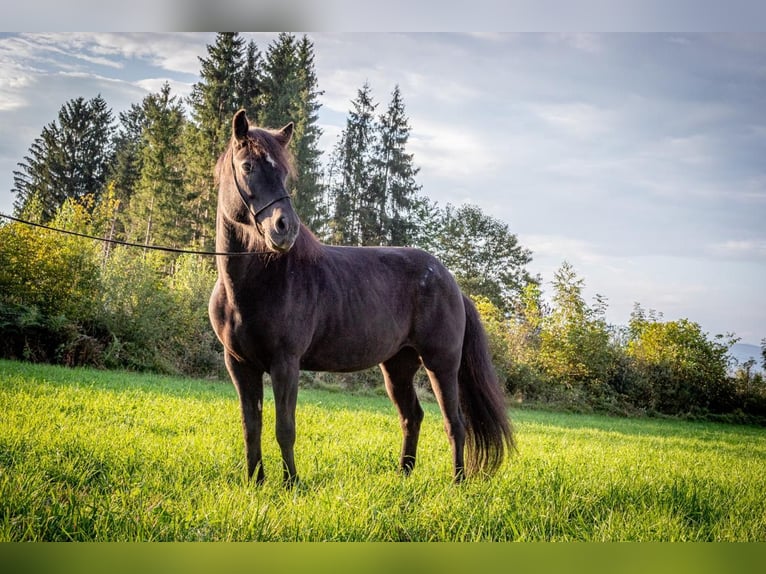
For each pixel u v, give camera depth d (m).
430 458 6.96
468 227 53.41
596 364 28.52
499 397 6.05
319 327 5.11
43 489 4.00
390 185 41.72
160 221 37.66
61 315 19.03
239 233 4.73
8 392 9.16
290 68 39.28
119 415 8.15
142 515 3.64
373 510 4.05
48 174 44.69
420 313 5.83
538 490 5.04
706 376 29.83
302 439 7.75
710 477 7.01
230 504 3.89
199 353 21.73
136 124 53.53
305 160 37.06
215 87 37.59
